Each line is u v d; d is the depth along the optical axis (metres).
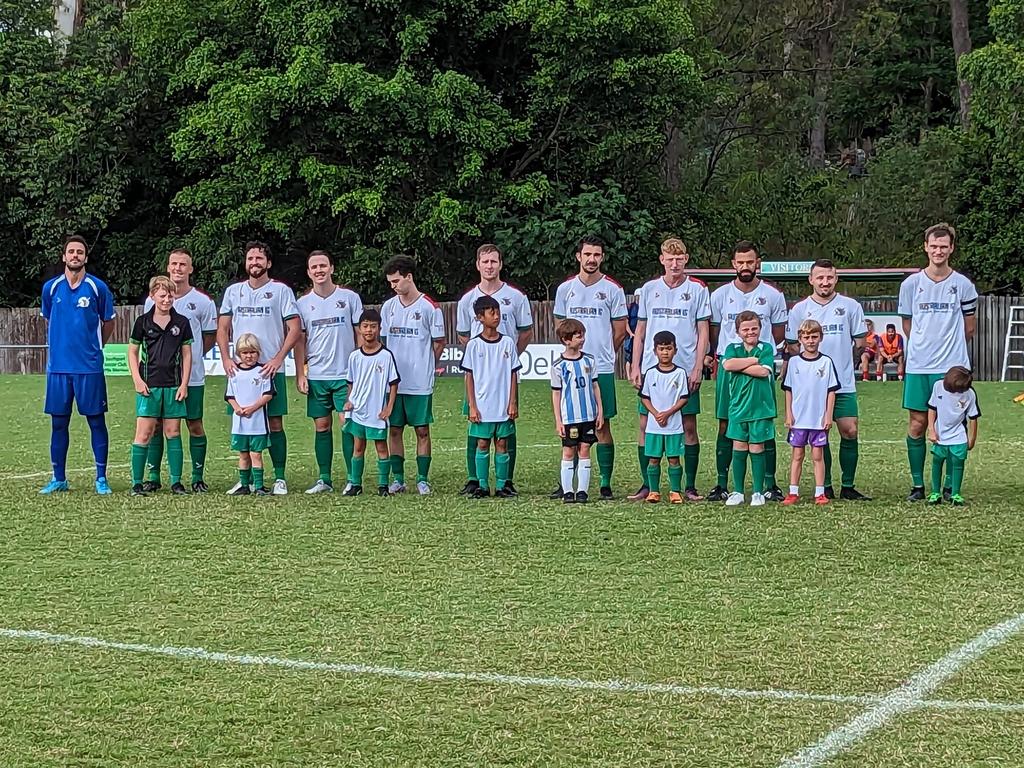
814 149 47.25
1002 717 4.85
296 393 22.27
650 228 30.56
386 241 30.78
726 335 9.95
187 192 32.62
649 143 32.19
